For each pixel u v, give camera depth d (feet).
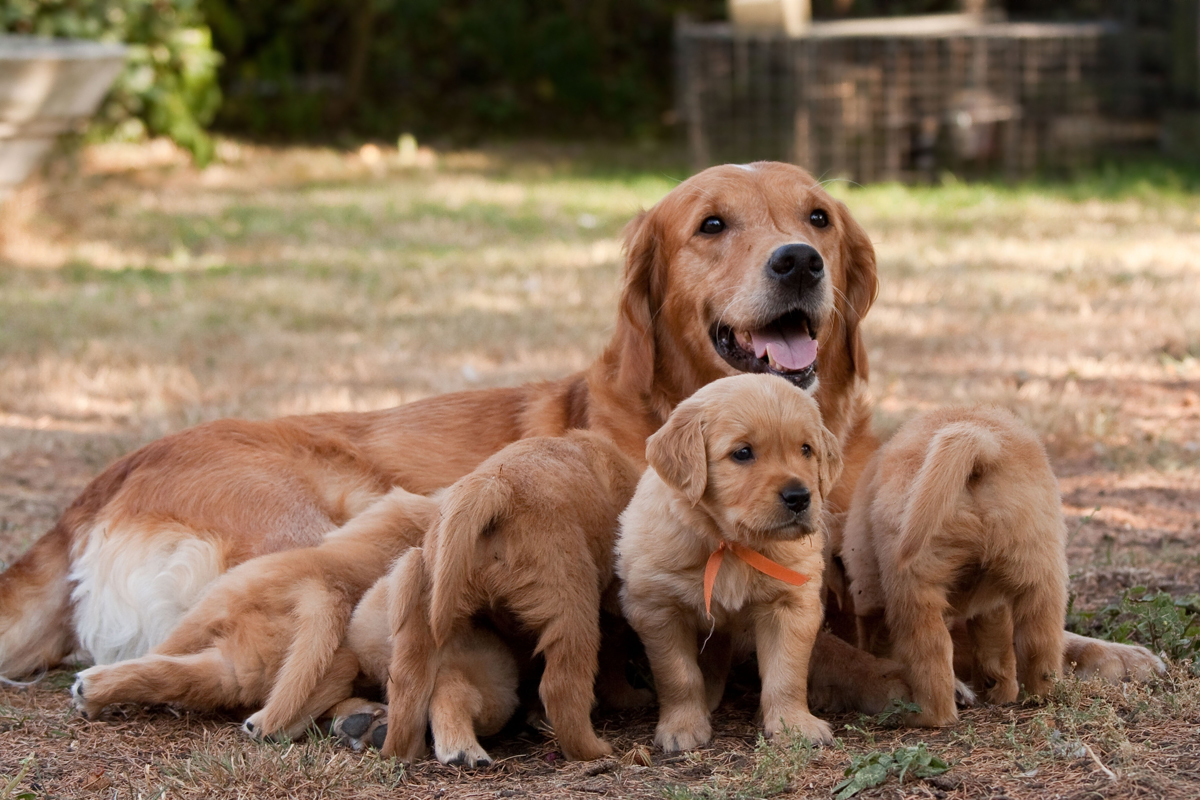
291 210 59.11
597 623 14.58
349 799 13.24
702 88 77.66
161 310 41.45
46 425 30.09
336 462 18.76
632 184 67.10
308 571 15.70
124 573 17.34
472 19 89.10
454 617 14.34
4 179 46.96
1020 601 14.55
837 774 13.10
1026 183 65.72
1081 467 26.86
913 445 14.97
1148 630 17.24
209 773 13.61
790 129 73.00
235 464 18.06
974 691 15.72
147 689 15.17
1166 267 45.50
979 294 42.24
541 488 14.58
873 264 19.33
